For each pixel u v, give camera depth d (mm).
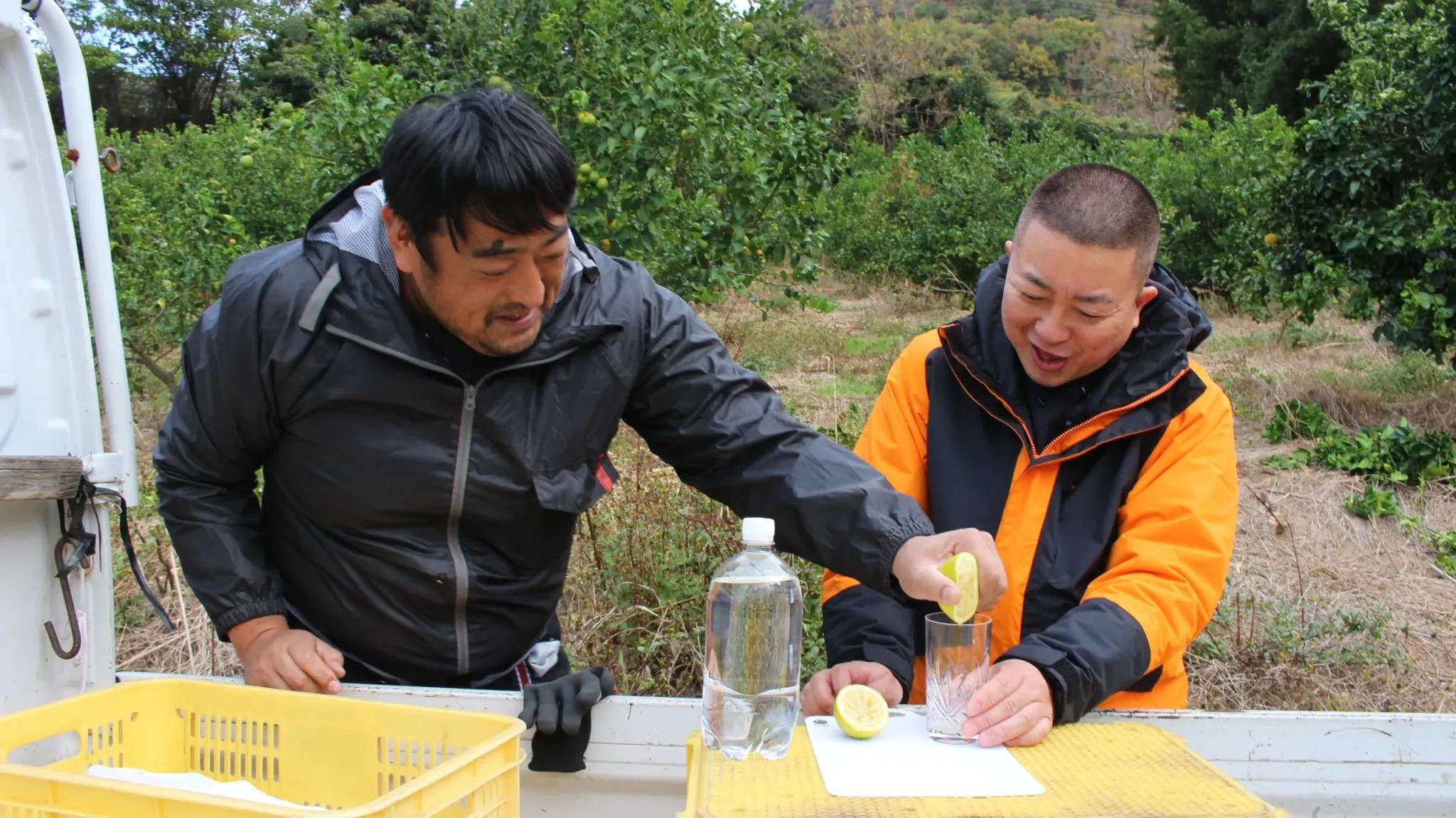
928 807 1427
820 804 1443
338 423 1962
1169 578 2010
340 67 5922
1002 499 2244
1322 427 7676
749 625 1731
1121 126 35188
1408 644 4770
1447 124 7535
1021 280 2059
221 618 2020
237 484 2066
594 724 2010
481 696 1983
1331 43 27500
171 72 32719
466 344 1923
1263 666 4344
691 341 2129
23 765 1626
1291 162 8891
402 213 1718
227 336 1925
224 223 7223
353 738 1801
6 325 1971
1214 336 11320
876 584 1989
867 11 36938
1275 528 6062
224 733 1895
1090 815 1394
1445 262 7625
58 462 1905
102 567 2072
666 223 5449
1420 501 6496
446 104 1710
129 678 2129
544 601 2199
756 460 2102
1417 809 1918
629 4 5402
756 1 6480
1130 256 1994
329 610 2107
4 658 1961
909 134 32594
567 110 5195
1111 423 2154
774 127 6062
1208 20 32438
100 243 2062
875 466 2369
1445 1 7492
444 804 1474
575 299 2016
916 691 2309
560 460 2049
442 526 2049
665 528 4504
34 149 1986
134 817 1410
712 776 1550
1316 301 8375
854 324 12797
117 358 2094
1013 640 2178
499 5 5602
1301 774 1924
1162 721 1931
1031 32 46188
